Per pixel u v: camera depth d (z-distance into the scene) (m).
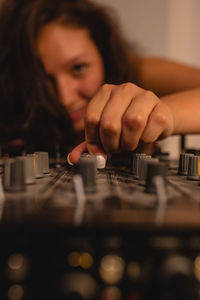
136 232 0.19
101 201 0.25
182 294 0.19
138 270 0.20
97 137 0.41
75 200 0.25
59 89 0.94
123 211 0.22
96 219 0.20
